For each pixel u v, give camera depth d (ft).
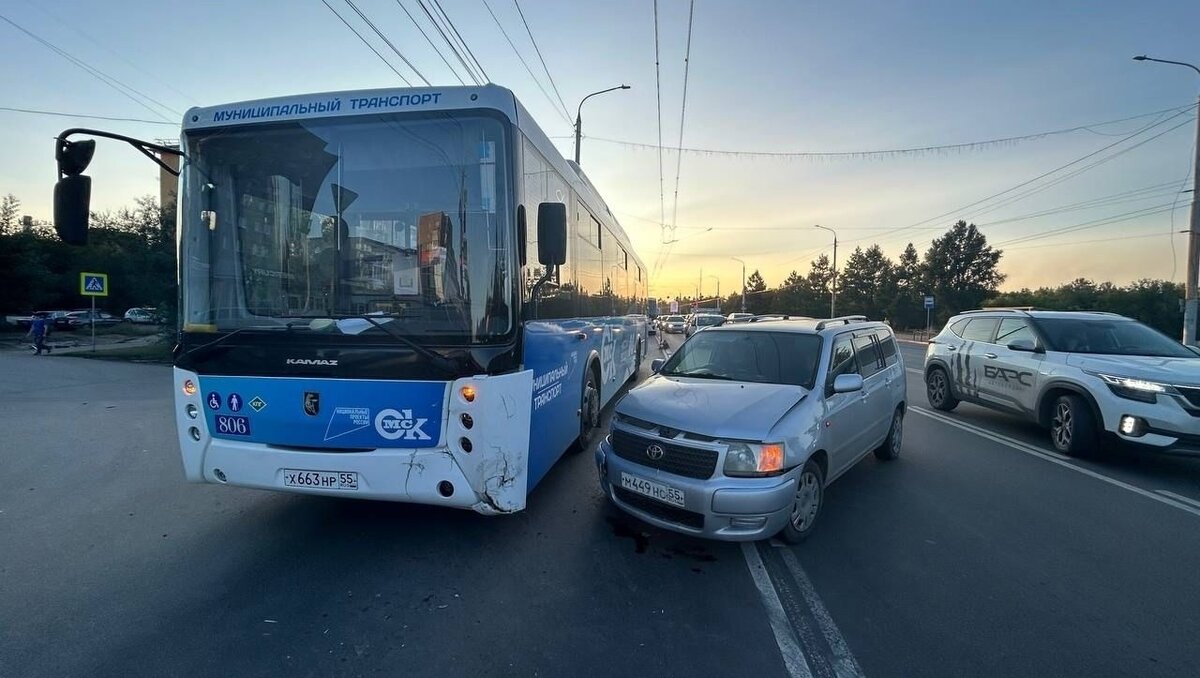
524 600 11.39
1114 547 14.29
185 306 13.26
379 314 12.59
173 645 9.74
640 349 49.62
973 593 11.93
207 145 13.38
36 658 9.32
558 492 17.83
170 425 28.37
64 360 63.57
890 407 21.12
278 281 12.95
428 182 12.87
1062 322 26.03
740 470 12.84
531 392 13.75
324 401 12.37
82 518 15.52
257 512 15.90
